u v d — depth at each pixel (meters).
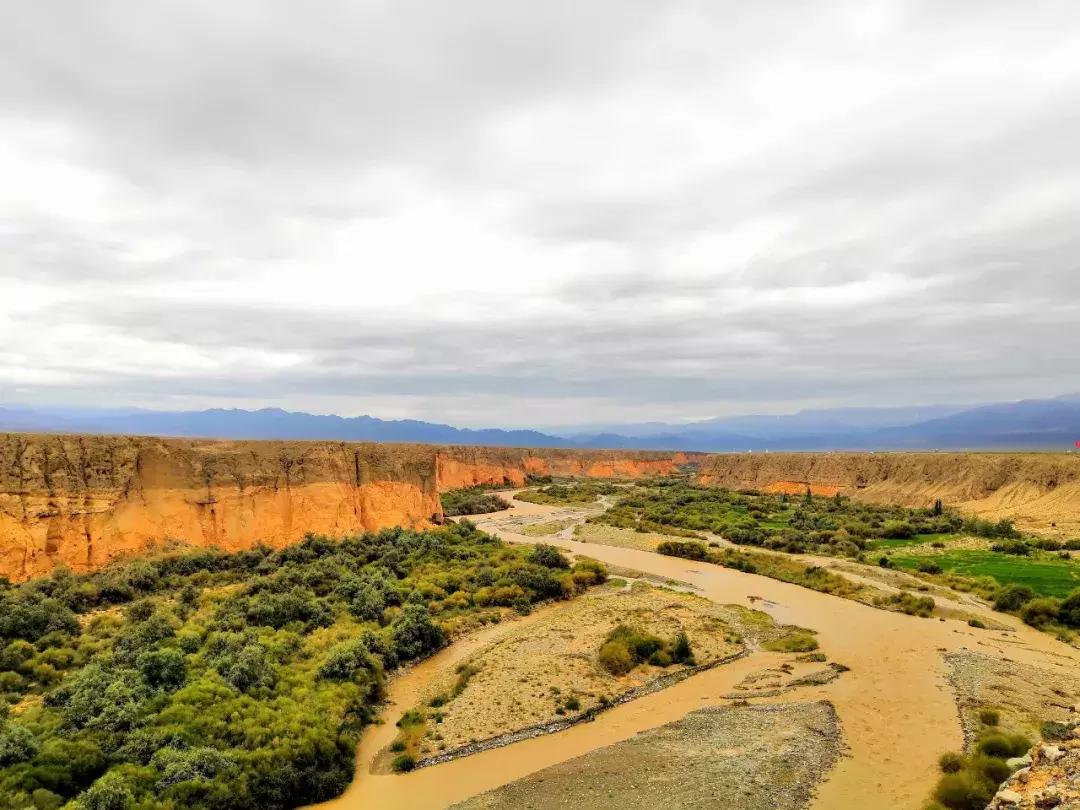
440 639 57.59
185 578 63.62
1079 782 19.64
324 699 42.34
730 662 54.75
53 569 58.72
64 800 30.45
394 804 34.66
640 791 34.59
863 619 65.69
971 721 42.06
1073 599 62.38
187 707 38.00
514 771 37.78
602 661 52.94
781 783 34.88
